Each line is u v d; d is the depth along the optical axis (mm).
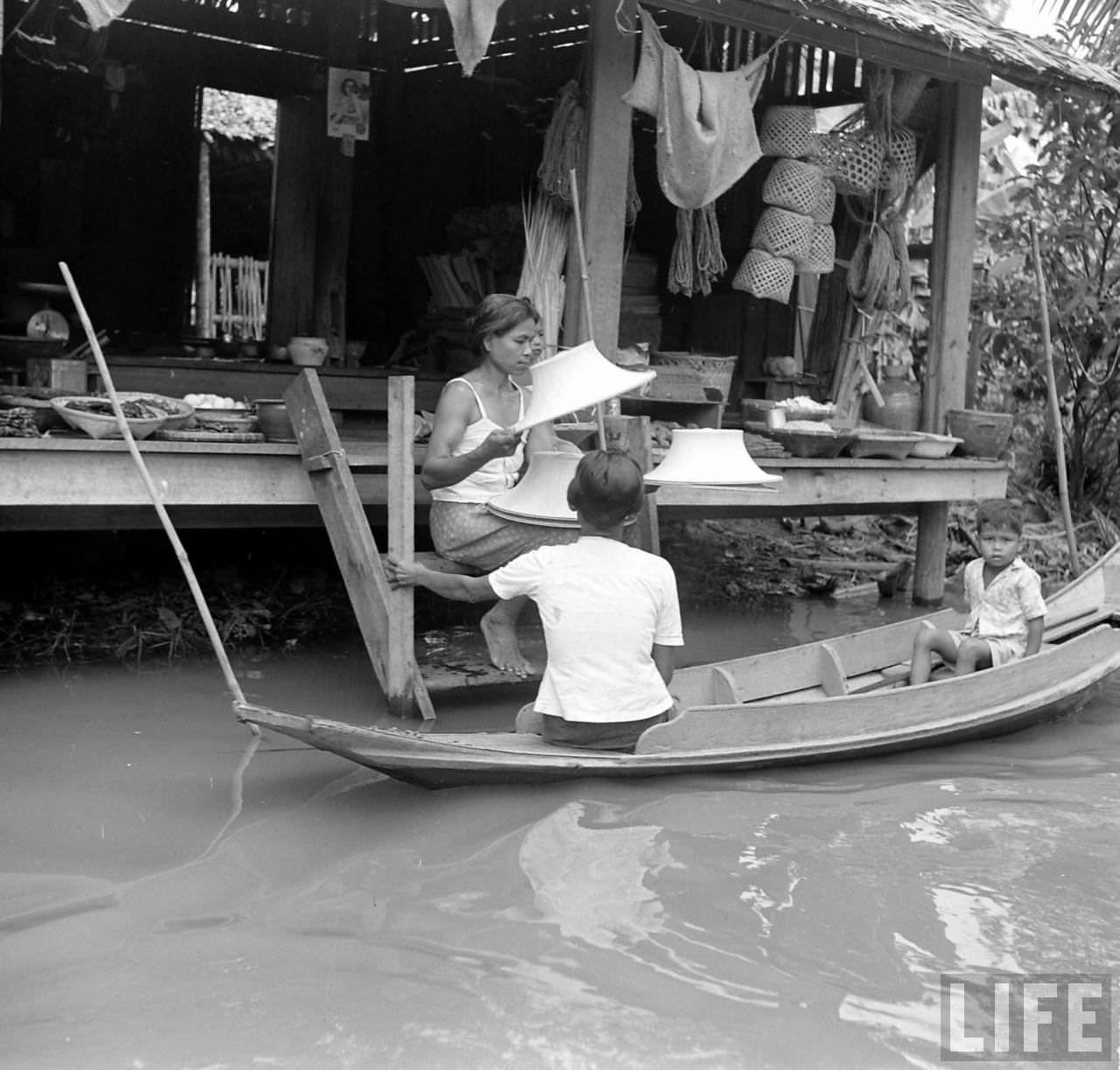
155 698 5590
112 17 5012
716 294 9703
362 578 5473
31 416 5453
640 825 4207
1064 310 10469
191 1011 3025
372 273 10508
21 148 9188
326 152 8875
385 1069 2812
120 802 4348
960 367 8875
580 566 4551
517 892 3684
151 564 7320
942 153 8672
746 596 8586
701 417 7680
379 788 4504
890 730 5062
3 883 3695
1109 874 4004
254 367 7832
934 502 8695
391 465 5375
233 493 5680
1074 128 10234
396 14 10188
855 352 9133
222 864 3850
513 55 9641
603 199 6965
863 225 8828
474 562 5508
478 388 5406
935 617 6352
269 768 4719
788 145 8297
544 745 4602
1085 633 5781
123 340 9352
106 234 9898
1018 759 5215
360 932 3432
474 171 9922
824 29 7496
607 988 3166
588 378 4926
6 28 7227
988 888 3857
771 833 4215
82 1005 3041
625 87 6949
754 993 3166
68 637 6359
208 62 9438
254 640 6668
